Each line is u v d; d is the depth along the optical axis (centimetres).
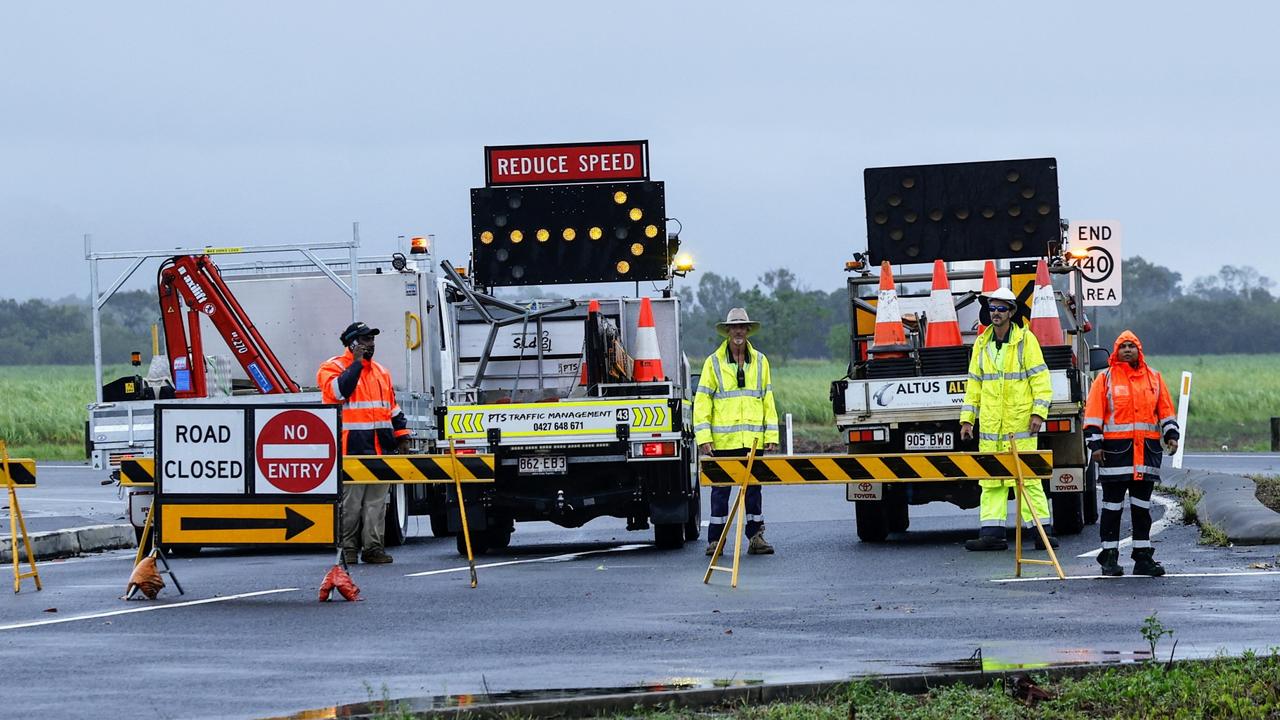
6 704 2727
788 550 5403
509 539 6100
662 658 3088
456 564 5194
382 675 2967
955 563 4762
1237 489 6406
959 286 6569
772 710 2548
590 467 5597
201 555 5903
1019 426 5125
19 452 14225
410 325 6975
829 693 2675
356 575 4850
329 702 2709
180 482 4303
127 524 6456
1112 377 4312
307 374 7069
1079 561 4706
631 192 6494
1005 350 5134
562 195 6512
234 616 3838
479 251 6512
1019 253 6731
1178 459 9406
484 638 3412
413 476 4669
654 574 4684
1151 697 2544
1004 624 3412
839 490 9200
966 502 5625
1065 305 6456
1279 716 2423
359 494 5275
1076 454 5538
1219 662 2747
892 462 4441
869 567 4725
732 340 5381
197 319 6575
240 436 4306
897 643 3195
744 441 5347
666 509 5544
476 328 6306
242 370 7088
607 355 5834
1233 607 3588
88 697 2783
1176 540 5241
